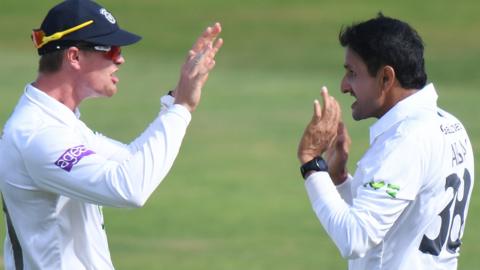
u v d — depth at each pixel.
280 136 65.06
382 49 16.42
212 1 128.38
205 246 42.22
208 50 16.69
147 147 15.97
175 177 55.00
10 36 108.38
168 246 42.22
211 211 48.47
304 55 100.88
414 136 16.05
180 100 16.52
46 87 16.67
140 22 117.25
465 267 38.38
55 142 16.09
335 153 18.53
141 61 95.81
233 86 82.94
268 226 45.62
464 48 102.50
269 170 56.72
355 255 15.92
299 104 75.44
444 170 16.23
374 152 16.30
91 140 17.25
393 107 16.52
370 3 126.38
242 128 67.31
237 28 114.56
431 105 16.58
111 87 16.91
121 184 15.75
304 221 46.78
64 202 16.55
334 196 16.52
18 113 16.55
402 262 16.38
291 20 118.50
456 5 123.94
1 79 83.81
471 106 72.69
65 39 16.42
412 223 16.30
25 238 16.70
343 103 74.12
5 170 16.52
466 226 44.38
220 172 56.09
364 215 15.85
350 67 16.88
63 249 16.62
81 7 16.52
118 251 41.12
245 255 40.94
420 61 16.58
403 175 15.94
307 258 40.53
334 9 123.88
